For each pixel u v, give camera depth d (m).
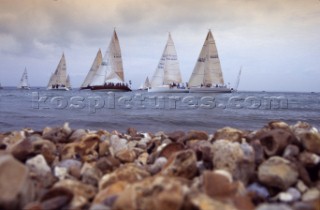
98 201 3.55
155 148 6.58
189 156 4.35
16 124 15.45
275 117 21.72
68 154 5.62
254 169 4.39
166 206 3.03
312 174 4.45
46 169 4.70
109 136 7.18
